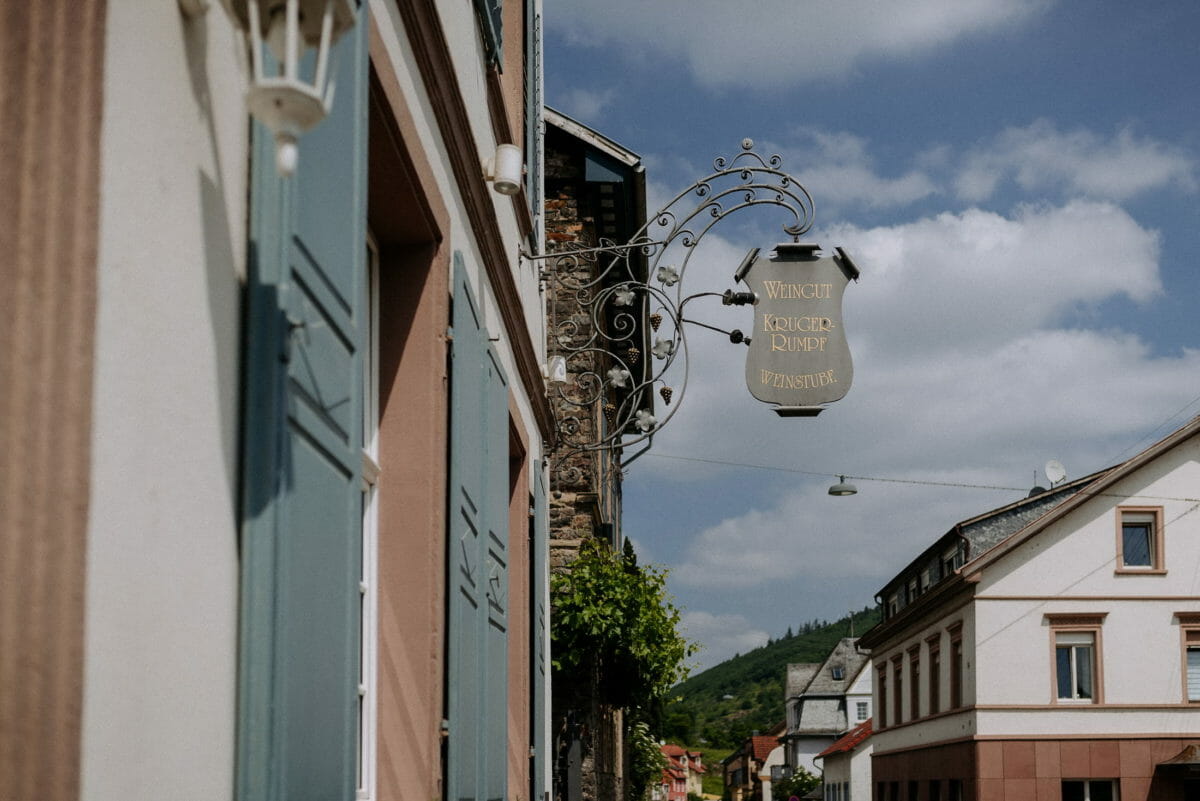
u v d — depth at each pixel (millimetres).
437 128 4984
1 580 1767
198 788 2137
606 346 17141
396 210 4629
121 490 1897
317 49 2213
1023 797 28250
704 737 188875
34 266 1840
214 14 2299
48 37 1890
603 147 14930
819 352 8438
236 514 2336
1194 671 28422
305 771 2555
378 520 4582
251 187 2441
